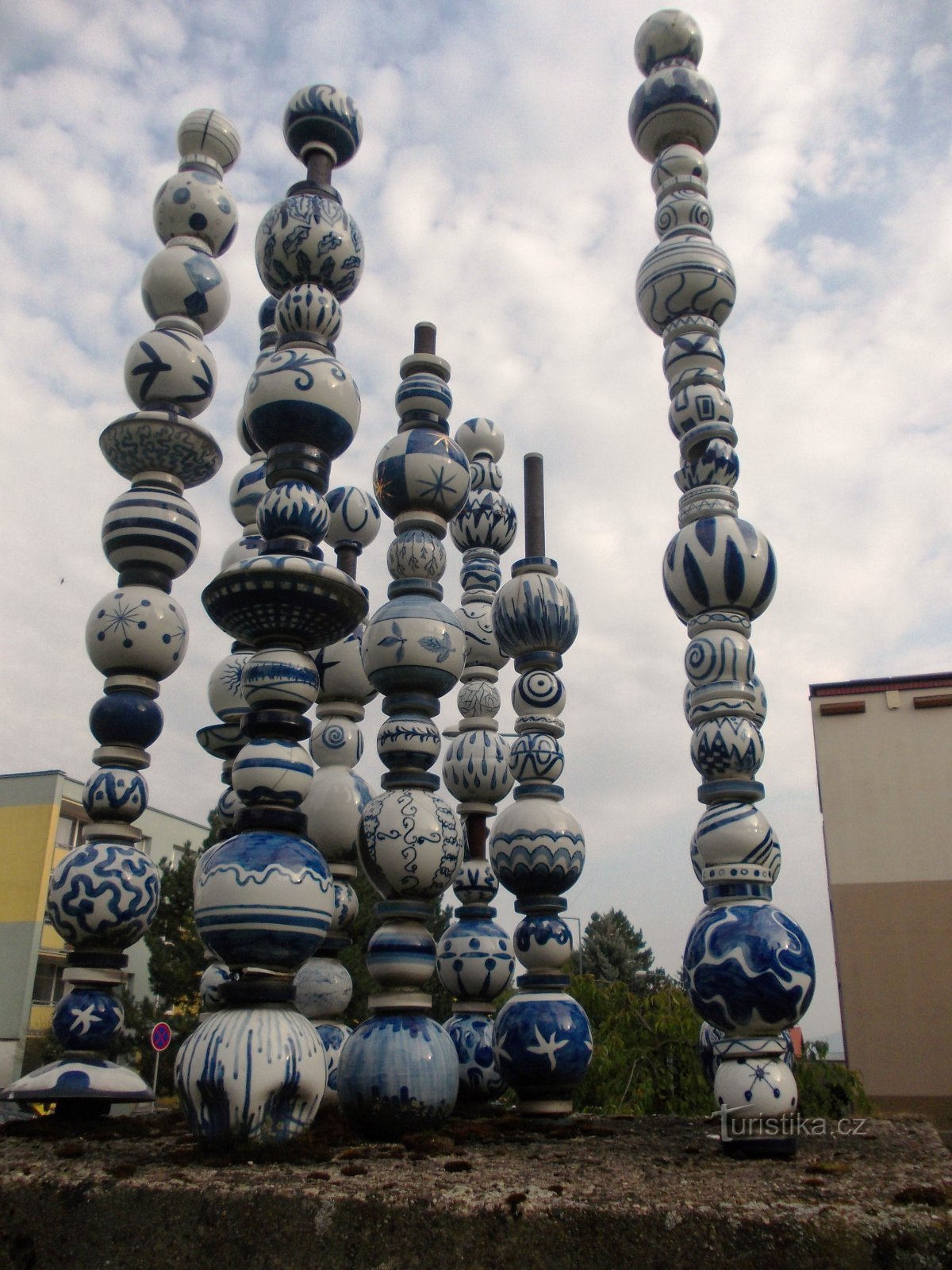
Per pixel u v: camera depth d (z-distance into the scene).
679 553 4.97
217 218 6.47
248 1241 2.81
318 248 5.23
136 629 5.43
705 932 4.14
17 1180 3.10
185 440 5.78
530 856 5.24
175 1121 5.01
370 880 4.75
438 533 5.45
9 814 31.30
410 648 5.01
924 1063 17.50
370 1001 4.50
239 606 4.43
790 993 3.93
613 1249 2.62
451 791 6.55
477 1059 5.62
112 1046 5.02
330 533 6.91
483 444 8.16
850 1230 2.53
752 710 4.70
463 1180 3.03
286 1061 3.64
